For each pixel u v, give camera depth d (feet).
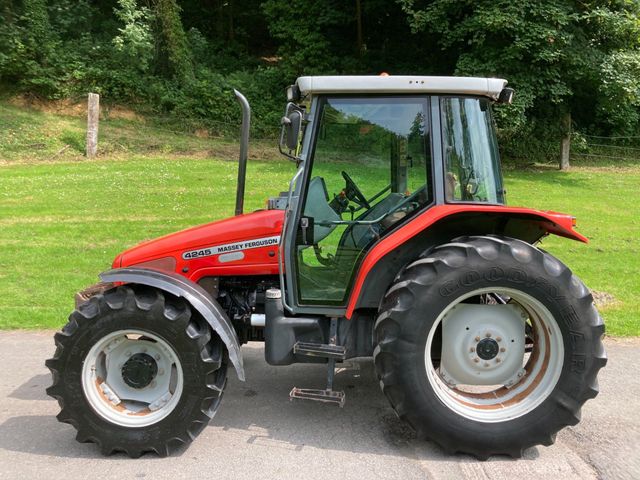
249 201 34.96
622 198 40.47
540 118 55.67
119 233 28.22
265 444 11.18
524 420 10.62
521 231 12.14
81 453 10.80
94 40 63.41
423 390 10.50
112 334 10.54
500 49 47.06
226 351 11.26
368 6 62.90
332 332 11.59
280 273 11.67
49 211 32.17
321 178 11.64
